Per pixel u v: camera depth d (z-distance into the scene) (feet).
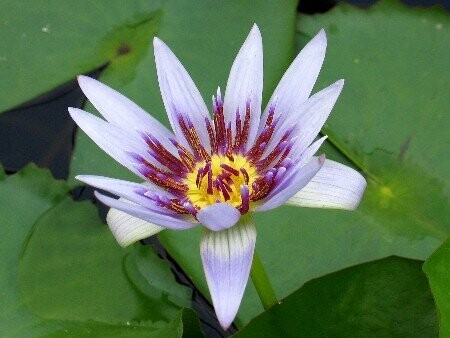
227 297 0.85
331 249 1.18
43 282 1.16
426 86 1.29
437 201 1.21
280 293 1.15
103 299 1.15
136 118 0.99
